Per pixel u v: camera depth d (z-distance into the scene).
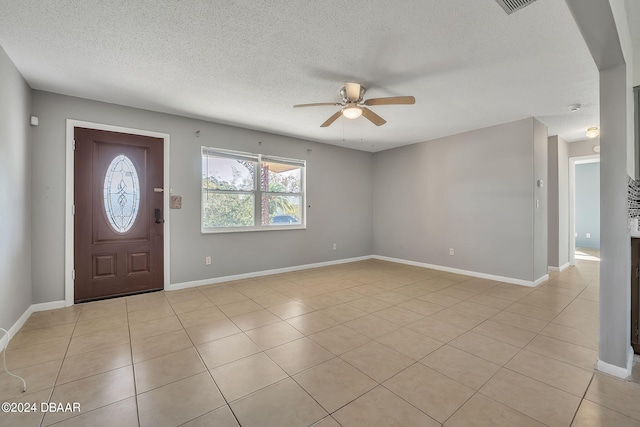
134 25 2.01
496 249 4.29
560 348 2.21
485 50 2.31
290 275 4.65
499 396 1.65
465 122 4.15
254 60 2.47
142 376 1.84
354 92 2.83
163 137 3.73
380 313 2.96
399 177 5.75
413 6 1.82
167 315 2.89
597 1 1.39
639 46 2.34
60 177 3.11
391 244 5.92
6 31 2.05
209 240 4.10
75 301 3.21
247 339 2.37
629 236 1.95
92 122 3.28
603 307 1.92
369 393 1.68
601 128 1.96
